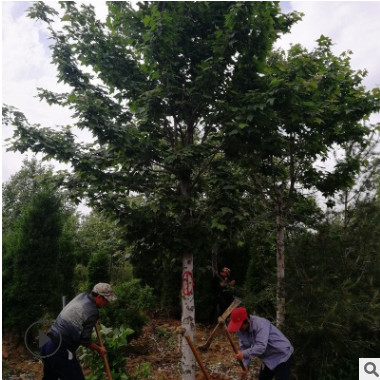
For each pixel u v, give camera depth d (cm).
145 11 518
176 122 568
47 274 718
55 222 744
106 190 528
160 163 548
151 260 553
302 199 691
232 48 498
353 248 526
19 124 466
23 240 712
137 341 758
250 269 807
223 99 530
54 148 475
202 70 477
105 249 905
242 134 475
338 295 470
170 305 996
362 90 606
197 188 581
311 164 648
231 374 591
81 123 473
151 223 506
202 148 496
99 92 556
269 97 471
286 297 513
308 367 477
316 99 547
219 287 808
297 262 525
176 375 591
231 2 524
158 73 500
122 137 477
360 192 594
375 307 459
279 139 509
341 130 611
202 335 838
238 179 507
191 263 541
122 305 709
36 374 587
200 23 552
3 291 699
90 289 844
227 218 468
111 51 551
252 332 402
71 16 533
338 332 445
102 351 410
